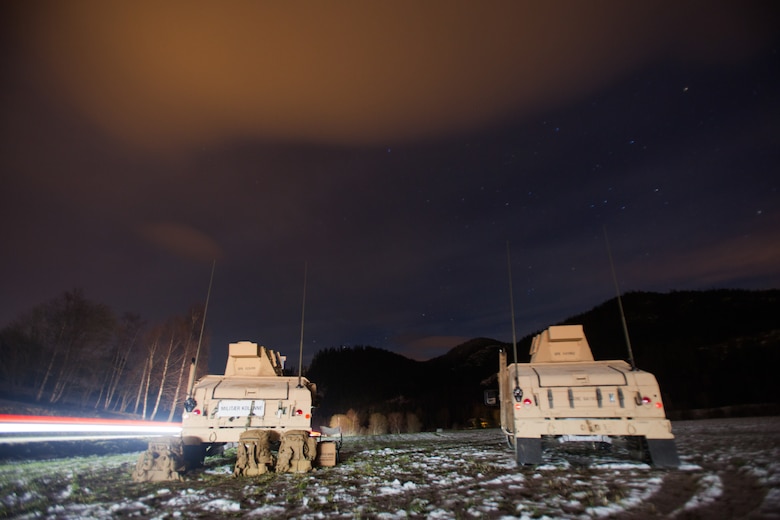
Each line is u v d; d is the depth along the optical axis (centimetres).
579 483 756
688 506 570
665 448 903
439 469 999
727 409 3309
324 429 1314
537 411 986
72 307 3962
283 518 601
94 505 695
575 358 1234
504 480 822
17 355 4078
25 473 1000
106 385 4844
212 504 684
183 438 1061
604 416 954
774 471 708
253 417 1088
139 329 4597
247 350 1323
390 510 622
